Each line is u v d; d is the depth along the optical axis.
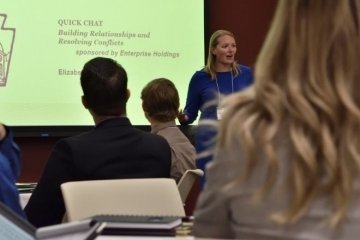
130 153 4.17
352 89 1.75
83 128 8.91
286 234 1.75
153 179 3.80
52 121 8.82
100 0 9.05
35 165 8.87
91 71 4.19
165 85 5.66
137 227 2.72
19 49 8.71
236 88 8.09
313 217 1.72
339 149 1.70
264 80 1.82
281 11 1.86
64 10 8.91
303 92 1.75
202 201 1.96
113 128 4.20
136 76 9.19
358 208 1.69
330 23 1.78
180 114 8.12
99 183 3.69
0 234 2.07
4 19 8.66
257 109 1.80
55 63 8.86
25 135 8.70
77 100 8.92
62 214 4.16
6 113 8.66
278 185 1.75
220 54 8.05
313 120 1.71
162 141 4.34
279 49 1.84
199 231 2.01
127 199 3.70
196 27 9.38
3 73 8.64
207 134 2.00
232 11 9.60
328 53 1.77
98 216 2.84
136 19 9.19
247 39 9.64
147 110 5.66
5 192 3.31
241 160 1.81
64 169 4.08
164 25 9.28
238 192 1.83
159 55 9.27
